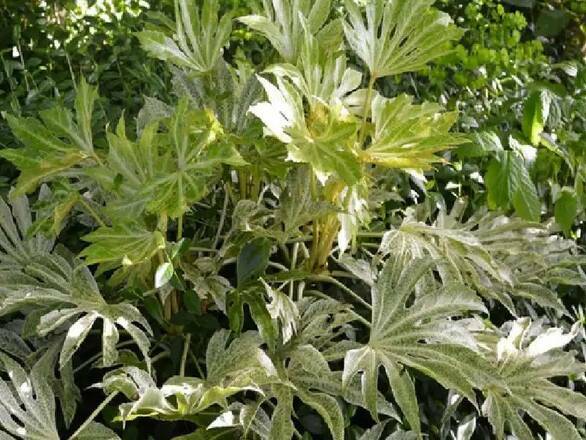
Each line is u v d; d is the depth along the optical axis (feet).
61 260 4.50
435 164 6.09
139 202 3.97
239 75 5.16
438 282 5.16
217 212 5.04
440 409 4.90
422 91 6.92
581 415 4.24
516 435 4.24
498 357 4.44
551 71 8.39
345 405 4.53
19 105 6.40
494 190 5.41
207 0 4.81
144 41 4.72
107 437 3.92
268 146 4.49
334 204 4.55
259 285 4.32
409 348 4.10
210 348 4.17
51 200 4.56
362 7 7.01
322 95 4.49
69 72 7.26
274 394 4.01
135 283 4.40
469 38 7.60
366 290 5.11
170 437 4.44
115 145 4.11
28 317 4.36
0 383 3.93
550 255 5.51
